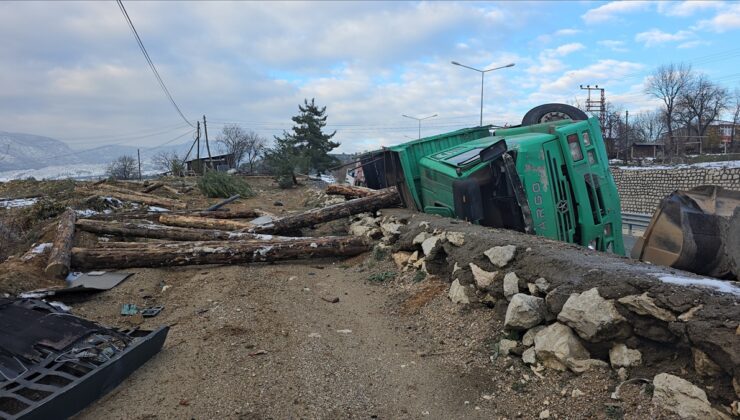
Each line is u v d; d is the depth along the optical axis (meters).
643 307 3.76
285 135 51.09
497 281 5.59
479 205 7.79
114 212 14.02
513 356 4.82
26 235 10.41
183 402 4.34
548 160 7.69
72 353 4.64
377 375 4.91
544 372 4.41
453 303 6.23
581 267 4.70
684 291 3.65
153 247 9.04
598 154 8.29
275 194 25.80
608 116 63.28
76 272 8.55
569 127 8.00
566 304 4.35
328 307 7.04
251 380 4.76
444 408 4.30
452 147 10.45
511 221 7.82
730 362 3.11
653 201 30.95
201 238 10.44
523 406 4.14
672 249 5.61
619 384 3.82
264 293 7.57
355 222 12.46
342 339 5.83
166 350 5.46
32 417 3.64
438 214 9.57
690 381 3.41
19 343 4.62
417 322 6.26
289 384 4.70
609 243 8.27
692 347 3.40
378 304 7.13
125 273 8.50
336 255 9.78
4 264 8.00
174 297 7.49
